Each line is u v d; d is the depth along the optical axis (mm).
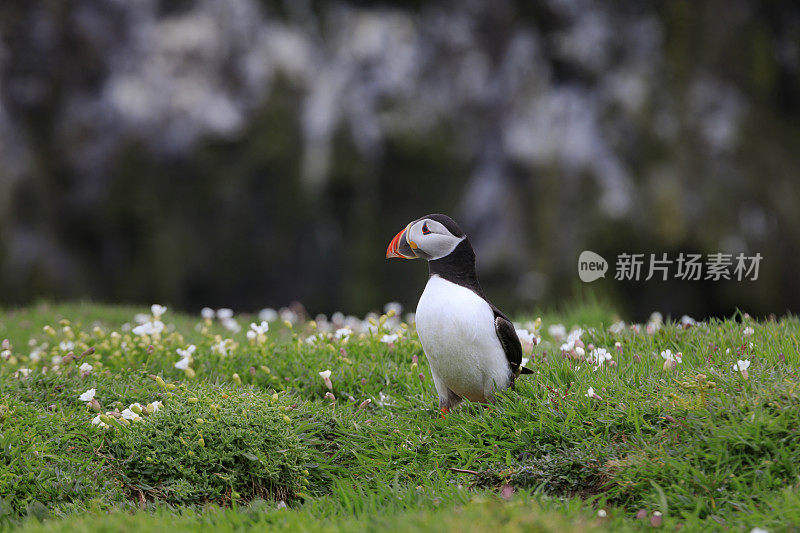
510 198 19359
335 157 18953
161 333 7402
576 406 5023
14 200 18141
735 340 5902
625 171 19312
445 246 5102
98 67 19031
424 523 3543
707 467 4355
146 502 4598
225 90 19000
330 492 4980
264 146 18922
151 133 18734
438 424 5301
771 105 21188
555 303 18531
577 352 5941
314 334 7477
